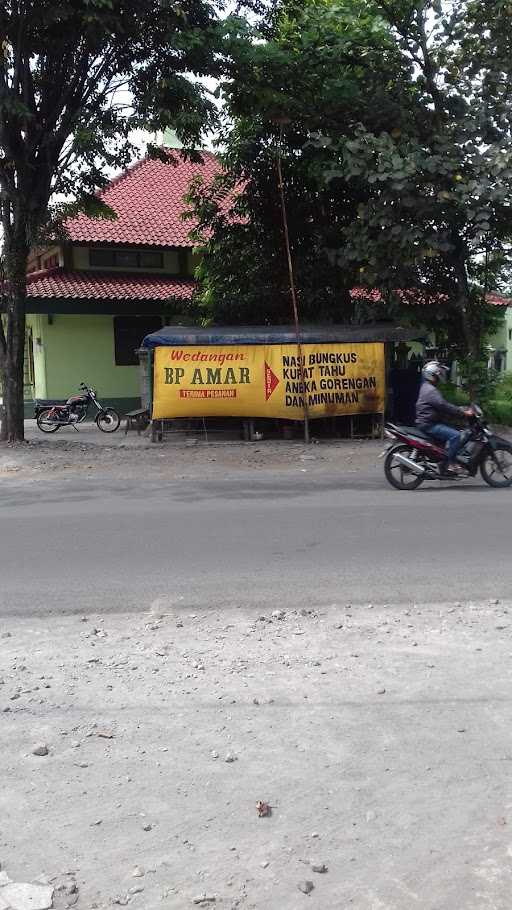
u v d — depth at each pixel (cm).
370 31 1558
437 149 1536
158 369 1642
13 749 364
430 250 1597
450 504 962
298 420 1691
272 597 599
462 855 286
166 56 1480
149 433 1828
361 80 1647
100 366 2294
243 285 1992
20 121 1431
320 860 284
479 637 503
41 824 306
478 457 1065
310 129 1728
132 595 609
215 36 1452
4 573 680
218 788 329
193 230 1994
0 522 903
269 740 369
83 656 481
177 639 509
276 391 1631
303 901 263
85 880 275
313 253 1922
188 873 277
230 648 490
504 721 386
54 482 1201
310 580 642
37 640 512
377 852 288
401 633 513
